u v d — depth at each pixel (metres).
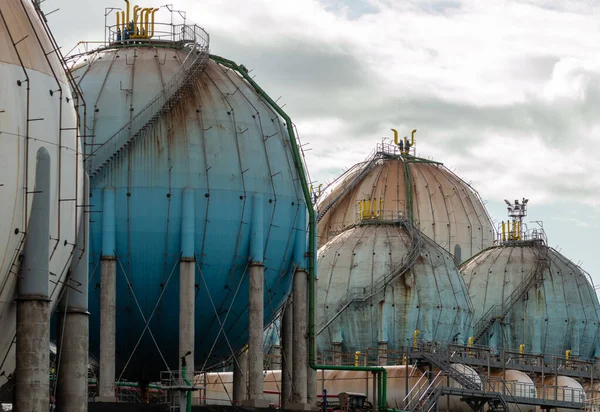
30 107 56.88
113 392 82.88
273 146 89.62
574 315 163.62
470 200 179.50
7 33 57.16
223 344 89.88
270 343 130.50
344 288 143.25
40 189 56.72
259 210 87.06
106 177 84.50
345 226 160.62
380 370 106.12
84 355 63.97
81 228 63.50
